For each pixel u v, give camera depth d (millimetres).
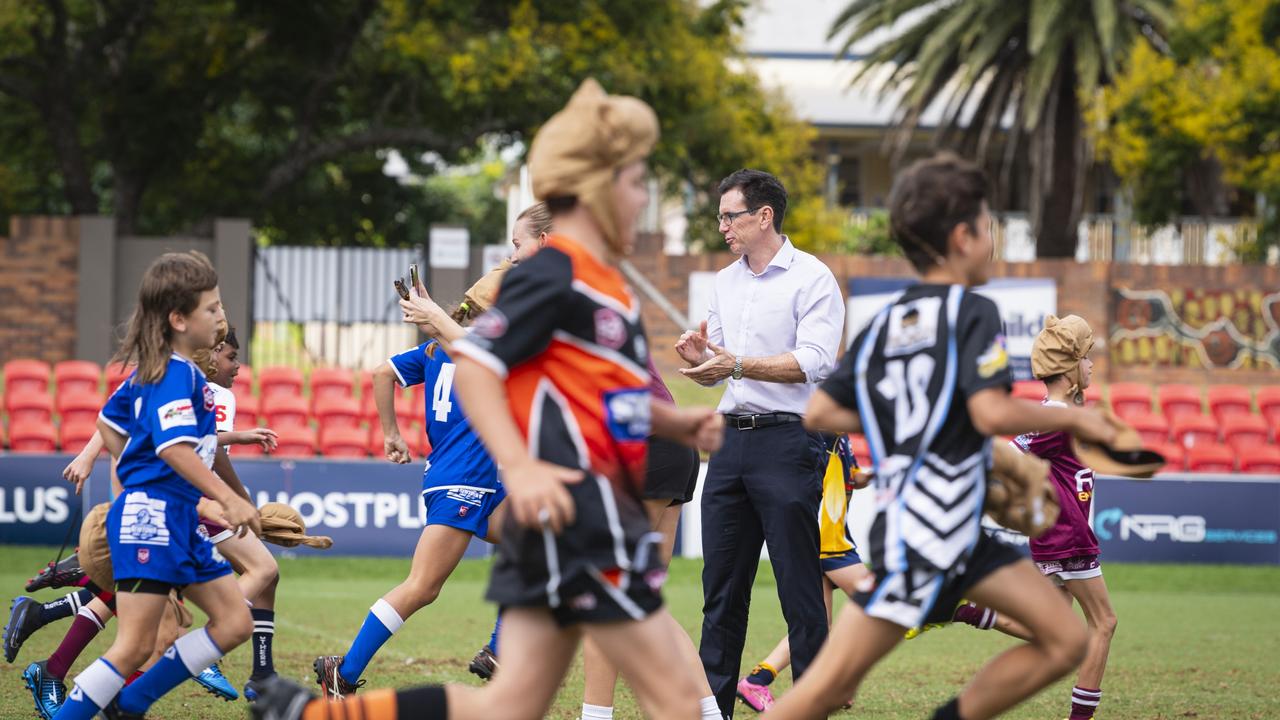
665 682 11344
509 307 10961
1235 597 44500
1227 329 81438
